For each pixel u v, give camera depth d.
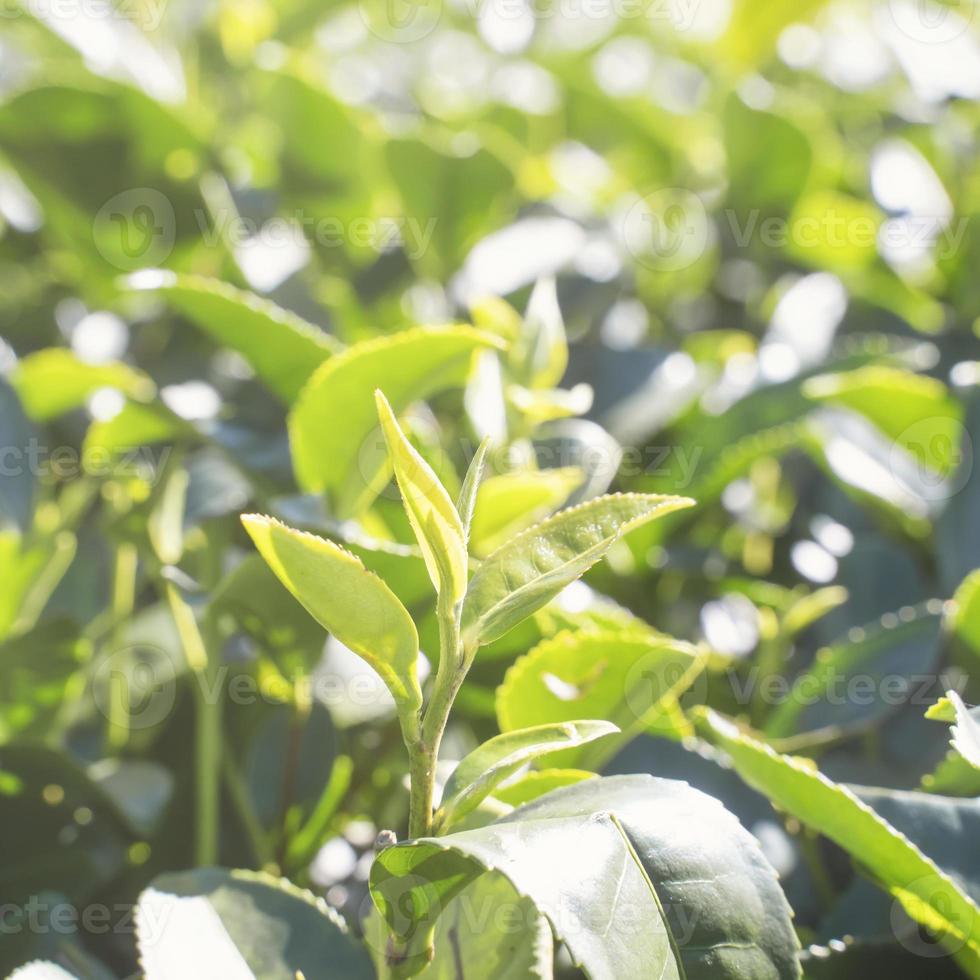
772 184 1.50
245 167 1.47
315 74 1.57
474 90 1.91
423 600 0.80
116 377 1.08
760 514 1.32
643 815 0.51
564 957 0.72
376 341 0.80
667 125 1.68
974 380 1.15
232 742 0.89
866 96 1.88
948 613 0.88
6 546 0.99
